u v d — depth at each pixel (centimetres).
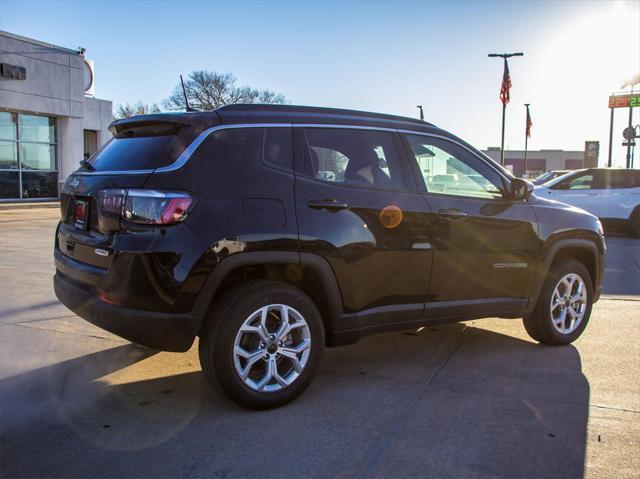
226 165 364
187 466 304
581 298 536
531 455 321
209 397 395
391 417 367
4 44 1895
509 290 484
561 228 511
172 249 338
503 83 2884
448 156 469
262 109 399
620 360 487
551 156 8906
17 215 1680
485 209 467
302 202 381
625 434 348
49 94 2092
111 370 442
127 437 335
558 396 405
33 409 371
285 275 388
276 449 323
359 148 422
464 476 298
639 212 1427
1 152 1984
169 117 378
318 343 388
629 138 3425
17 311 596
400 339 544
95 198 371
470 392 411
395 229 416
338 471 302
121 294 345
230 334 355
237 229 354
